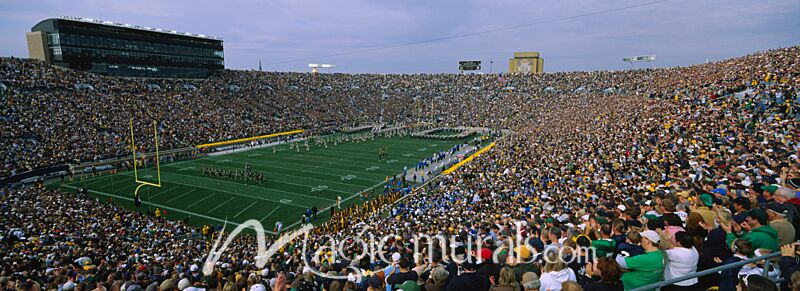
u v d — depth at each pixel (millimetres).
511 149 39781
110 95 57906
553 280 5402
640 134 28328
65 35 59531
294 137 70125
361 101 96188
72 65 60750
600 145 28469
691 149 19641
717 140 20062
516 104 85625
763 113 24344
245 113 72250
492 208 18156
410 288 5383
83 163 42219
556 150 31719
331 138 69938
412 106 95312
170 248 18406
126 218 24500
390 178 40844
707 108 29734
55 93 52031
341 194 35062
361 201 33000
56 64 60312
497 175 27797
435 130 76938
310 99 89250
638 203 10445
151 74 70938
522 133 55531
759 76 35875
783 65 35656
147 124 55312
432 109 90375
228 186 37312
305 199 33531
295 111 81375
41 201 25281
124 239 19344
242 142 62000
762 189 8703
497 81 100438
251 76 88812
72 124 48312
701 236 5965
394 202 31156
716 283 5531
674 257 5160
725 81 39500
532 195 18812
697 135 22484
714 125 23734
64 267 12094
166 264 13438
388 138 70938
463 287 5160
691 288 5125
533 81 95562
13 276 10945
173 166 46281
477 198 21141
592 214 9422
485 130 75438
